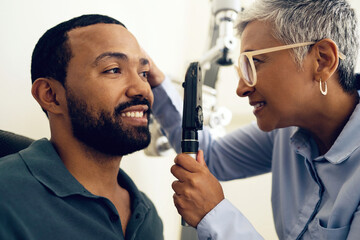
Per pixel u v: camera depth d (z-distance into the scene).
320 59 0.85
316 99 0.89
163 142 1.45
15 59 1.07
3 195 0.64
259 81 0.90
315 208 0.95
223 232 0.79
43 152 0.76
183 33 1.92
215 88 1.65
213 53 1.43
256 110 0.96
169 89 1.25
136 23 1.54
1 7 1.02
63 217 0.69
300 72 0.86
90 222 0.71
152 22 1.65
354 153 0.87
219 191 0.83
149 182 1.59
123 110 0.79
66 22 0.84
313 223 0.93
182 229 1.53
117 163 0.83
